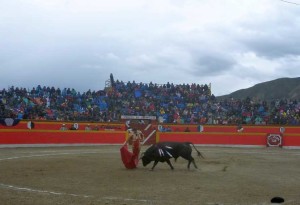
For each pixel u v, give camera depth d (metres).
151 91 41.91
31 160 18.25
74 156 20.48
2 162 17.34
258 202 9.74
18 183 12.06
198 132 31.53
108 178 13.30
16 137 26.42
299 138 31.52
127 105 38.78
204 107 40.69
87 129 32.44
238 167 16.98
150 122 35.19
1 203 8.95
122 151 15.73
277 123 37.47
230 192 11.05
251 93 96.81
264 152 26.16
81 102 37.47
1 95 34.19
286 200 10.07
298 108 41.00
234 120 38.19
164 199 9.93
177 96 41.84
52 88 37.78
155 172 14.83
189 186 11.88
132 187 11.63
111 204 9.16
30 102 34.62
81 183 12.21
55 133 28.06
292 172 15.84
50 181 12.51
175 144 15.47
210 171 15.35
